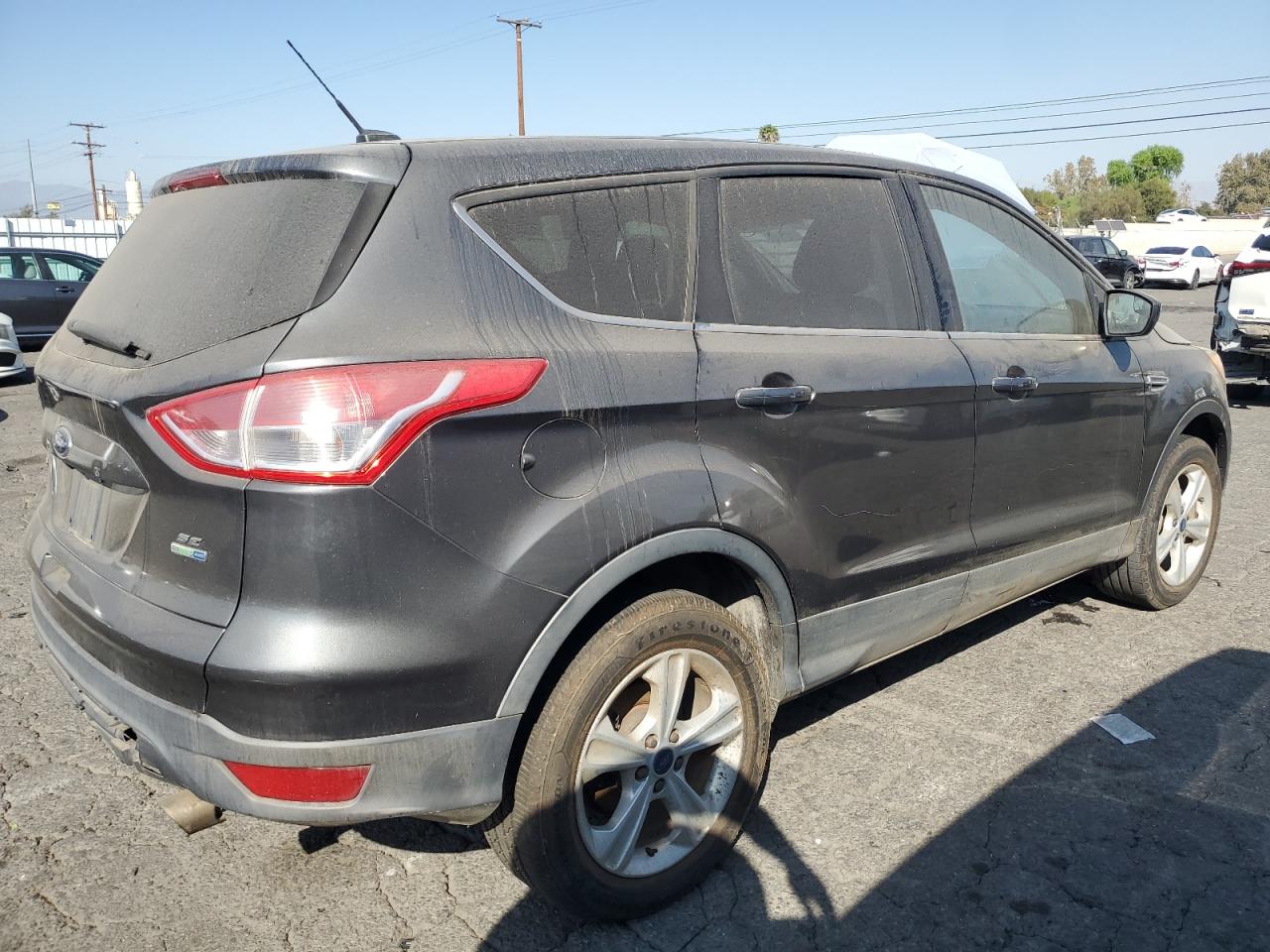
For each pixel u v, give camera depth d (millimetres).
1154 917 2605
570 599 2236
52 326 15664
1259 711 3689
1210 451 4625
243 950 2475
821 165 3074
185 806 2289
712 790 2699
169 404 2096
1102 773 3283
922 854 2861
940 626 3393
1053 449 3643
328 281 2105
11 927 2533
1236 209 94062
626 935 2541
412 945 2500
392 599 2043
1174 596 4633
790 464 2721
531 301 2301
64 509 2699
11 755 3367
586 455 2295
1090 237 29922
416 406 2041
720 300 2686
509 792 2354
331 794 2059
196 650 2043
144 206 2902
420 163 2271
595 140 2639
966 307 3402
